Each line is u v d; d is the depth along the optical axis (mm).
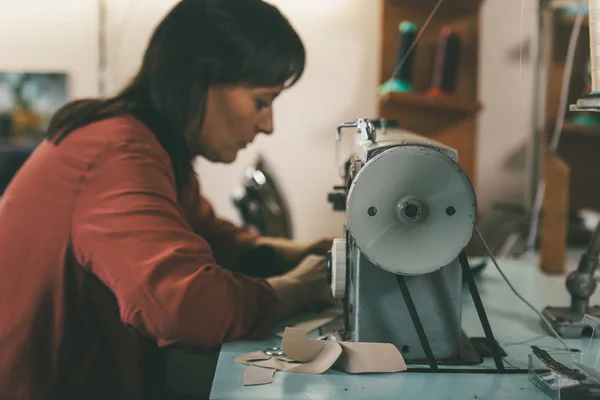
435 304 967
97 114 1163
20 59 2617
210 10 1172
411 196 898
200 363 1586
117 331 1191
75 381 1177
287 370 919
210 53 1165
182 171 1231
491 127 2652
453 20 2408
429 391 852
